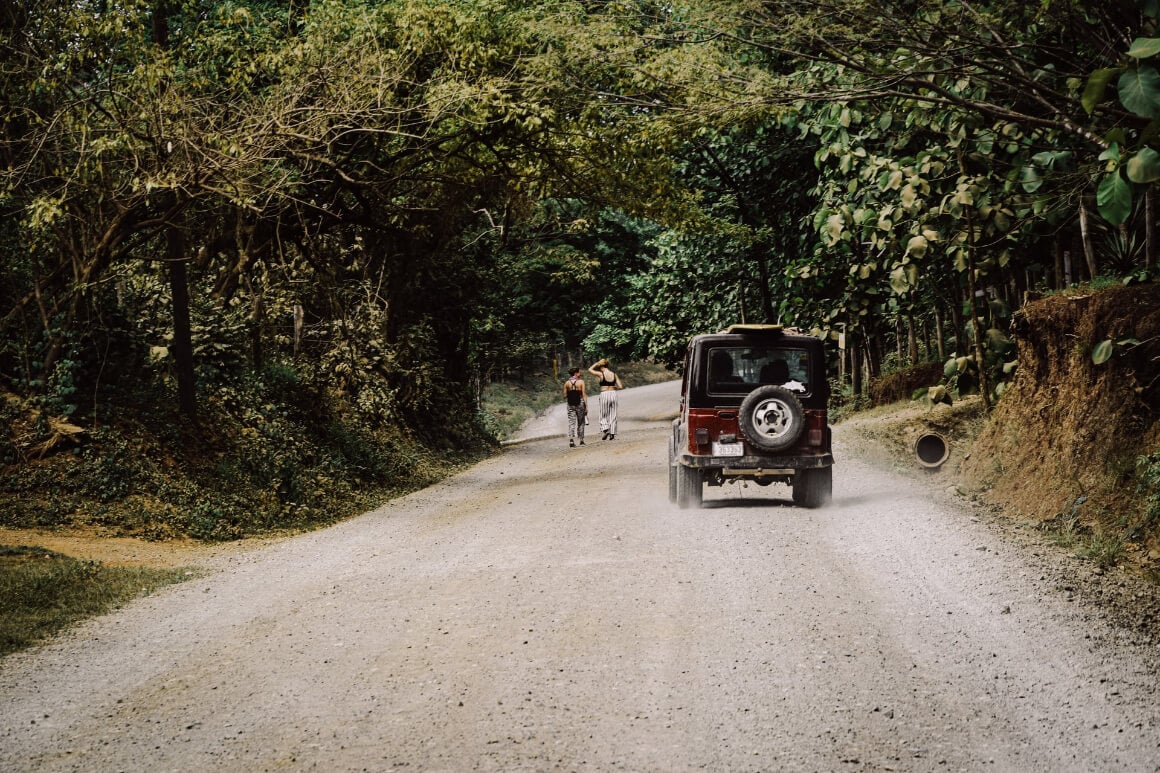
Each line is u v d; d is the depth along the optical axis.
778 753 5.31
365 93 16.91
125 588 10.20
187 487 15.88
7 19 16.09
